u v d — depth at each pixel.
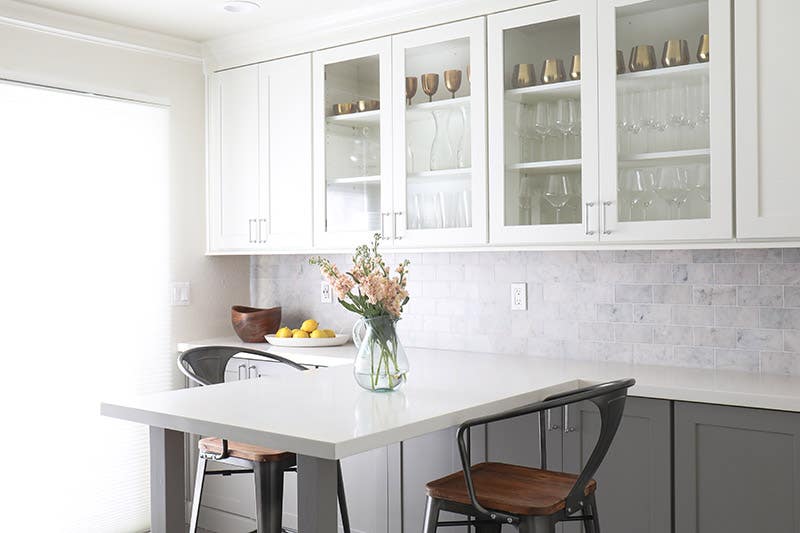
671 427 2.66
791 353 2.96
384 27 3.61
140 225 4.06
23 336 3.59
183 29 3.99
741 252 3.06
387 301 2.52
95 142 3.86
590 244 3.07
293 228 3.98
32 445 3.62
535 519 2.06
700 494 2.60
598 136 3.03
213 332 4.42
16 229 3.57
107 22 3.84
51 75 3.68
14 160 3.56
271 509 2.56
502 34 3.26
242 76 4.16
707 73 2.79
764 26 2.67
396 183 3.59
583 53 3.05
